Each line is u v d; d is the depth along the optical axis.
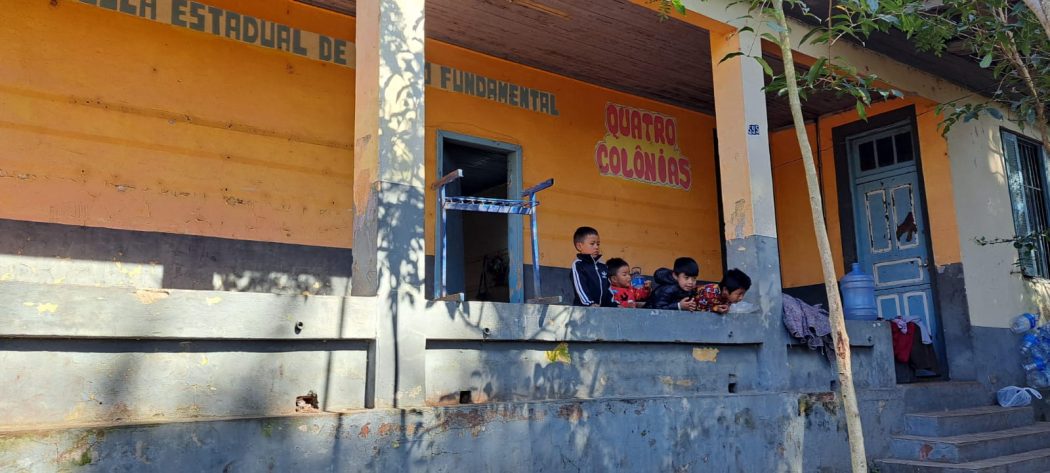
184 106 6.59
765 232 6.68
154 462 3.58
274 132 7.02
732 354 6.29
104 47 6.29
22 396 3.45
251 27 7.03
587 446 5.12
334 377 4.31
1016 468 6.95
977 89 9.77
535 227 5.95
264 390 4.09
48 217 5.88
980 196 9.60
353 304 4.33
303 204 7.09
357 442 4.16
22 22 5.96
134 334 3.68
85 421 3.57
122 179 6.23
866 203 10.09
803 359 6.82
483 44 8.29
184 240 6.43
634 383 5.62
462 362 4.79
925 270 9.43
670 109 10.20
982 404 8.70
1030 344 9.52
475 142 8.31
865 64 8.45
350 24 7.63
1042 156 10.81
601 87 9.52
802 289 10.57
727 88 6.92
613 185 9.39
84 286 3.59
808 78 4.76
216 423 3.77
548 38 8.17
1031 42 6.79
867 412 7.14
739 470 5.94
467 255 10.41
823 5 7.52
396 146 4.64
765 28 7.04
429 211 7.93
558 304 5.44
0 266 5.63
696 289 6.65
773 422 6.25
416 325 4.54
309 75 7.30
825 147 10.52
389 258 4.50
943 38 7.24
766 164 6.82
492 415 4.71
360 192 4.69
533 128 8.80
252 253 6.75
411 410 4.38
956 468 6.65
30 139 5.88
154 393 3.77
